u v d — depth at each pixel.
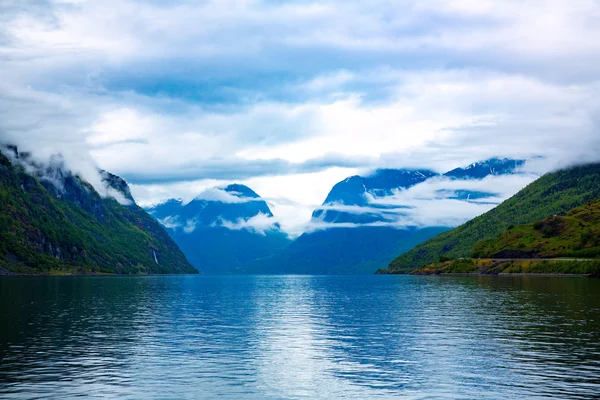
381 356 71.25
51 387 55.59
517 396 53.25
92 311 125.50
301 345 79.62
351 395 54.03
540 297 159.12
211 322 106.88
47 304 142.75
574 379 58.91
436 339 84.31
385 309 134.75
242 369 64.06
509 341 81.38
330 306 147.12
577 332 88.69
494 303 143.38
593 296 159.75
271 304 155.50
